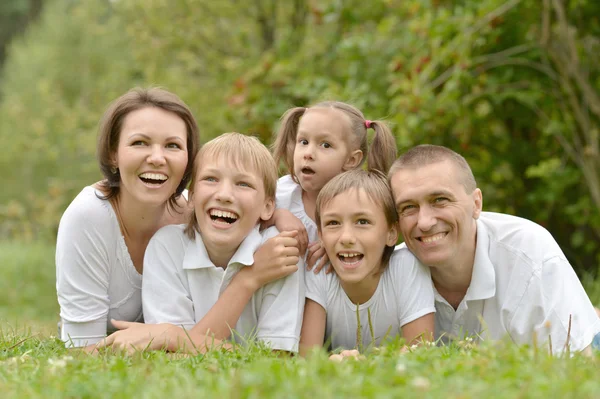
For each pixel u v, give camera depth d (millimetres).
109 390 2234
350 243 3500
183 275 3725
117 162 3740
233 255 3725
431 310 3590
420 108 7051
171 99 3746
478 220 3896
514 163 8258
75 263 3721
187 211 4074
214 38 10266
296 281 3680
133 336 3359
